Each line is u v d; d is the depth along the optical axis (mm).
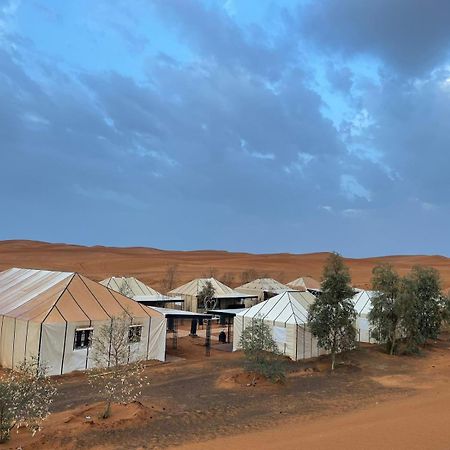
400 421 15688
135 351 26562
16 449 13766
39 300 26688
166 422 16844
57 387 22156
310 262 138000
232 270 106938
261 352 24891
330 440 13734
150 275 89875
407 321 33438
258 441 14430
